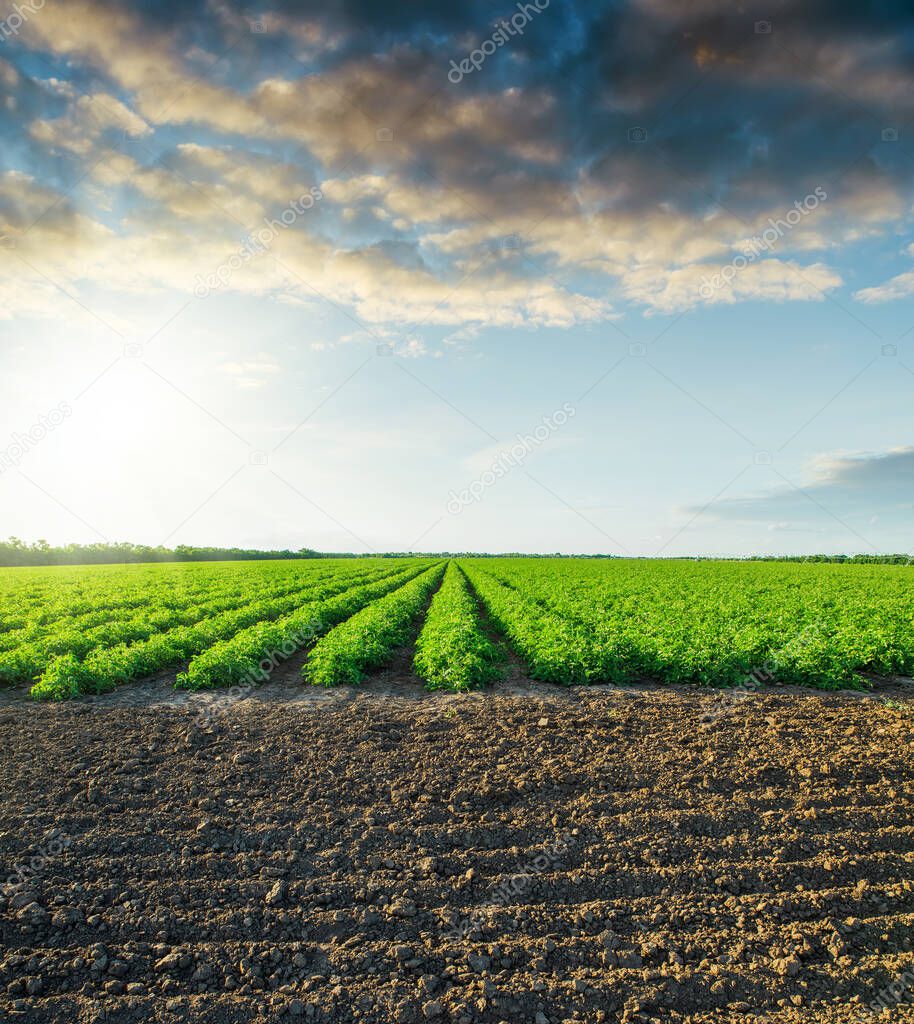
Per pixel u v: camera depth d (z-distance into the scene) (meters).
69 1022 4.76
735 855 6.64
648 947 5.41
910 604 22.81
